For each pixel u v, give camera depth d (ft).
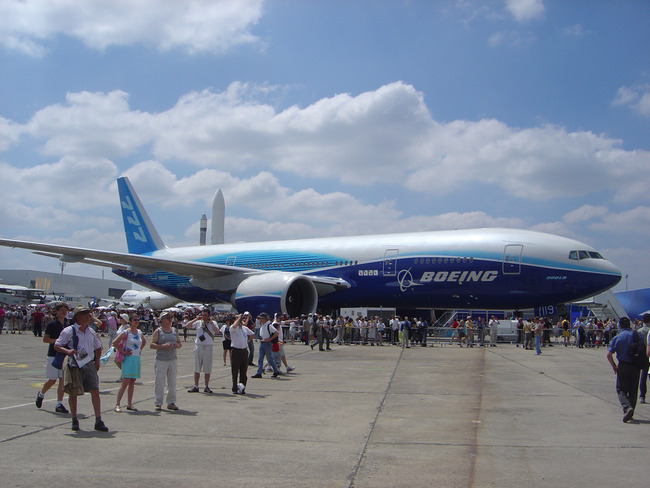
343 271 102.42
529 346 86.69
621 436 25.84
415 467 20.79
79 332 26.58
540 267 88.58
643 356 29.01
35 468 20.34
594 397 37.37
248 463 21.26
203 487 18.43
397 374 51.31
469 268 91.97
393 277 97.96
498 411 32.19
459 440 25.07
